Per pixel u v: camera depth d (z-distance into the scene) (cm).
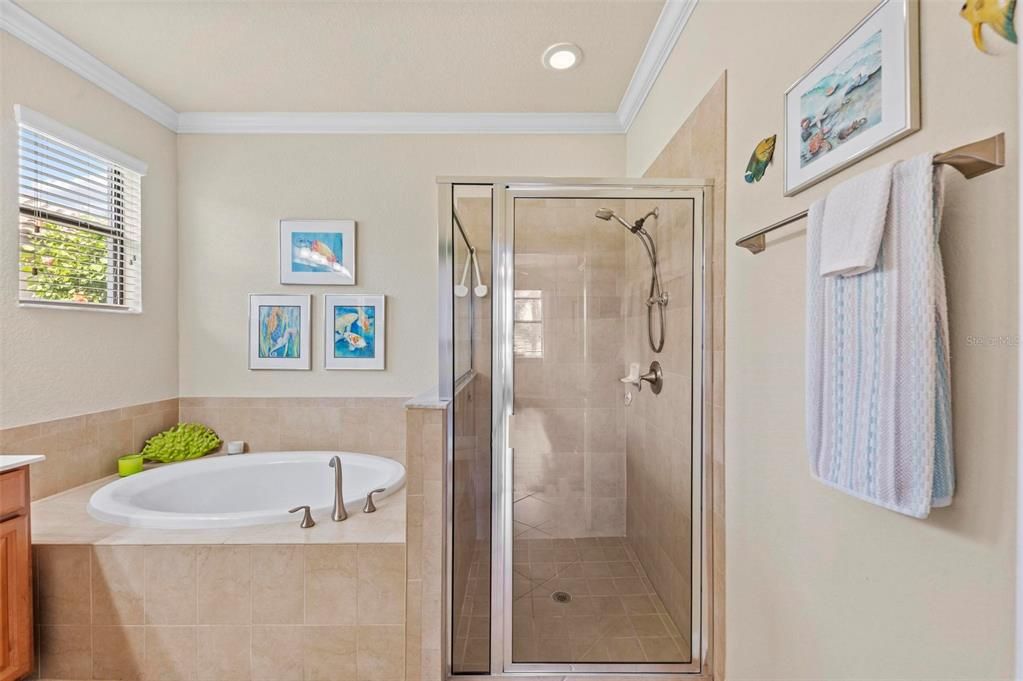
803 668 111
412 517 161
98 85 230
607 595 186
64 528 174
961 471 70
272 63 227
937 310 69
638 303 182
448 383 174
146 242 259
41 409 205
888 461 73
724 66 150
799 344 111
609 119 280
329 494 266
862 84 88
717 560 159
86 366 226
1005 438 64
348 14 191
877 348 75
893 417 72
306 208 283
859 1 90
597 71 231
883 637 86
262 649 161
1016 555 62
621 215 177
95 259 232
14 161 193
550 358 182
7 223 191
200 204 282
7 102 190
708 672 164
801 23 109
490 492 175
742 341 140
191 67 230
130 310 249
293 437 285
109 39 208
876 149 85
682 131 187
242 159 282
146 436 260
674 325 179
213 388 284
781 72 118
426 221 284
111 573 161
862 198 77
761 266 128
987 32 66
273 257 283
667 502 184
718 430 157
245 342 284
